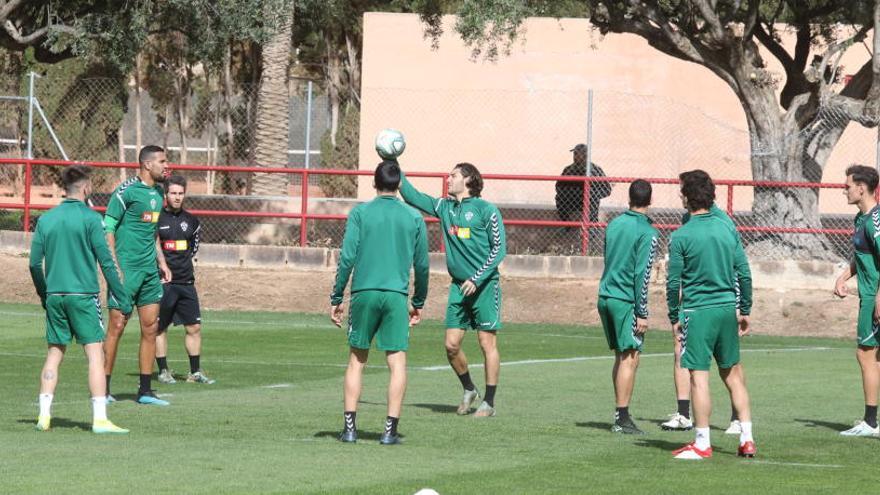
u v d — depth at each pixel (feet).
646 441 107.65
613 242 111.14
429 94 371.76
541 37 370.53
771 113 267.59
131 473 85.81
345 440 103.19
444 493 81.15
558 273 247.29
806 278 241.14
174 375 152.05
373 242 100.68
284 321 228.22
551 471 90.94
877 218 111.96
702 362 98.32
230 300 248.52
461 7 251.80
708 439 98.78
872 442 109.09
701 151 364.79
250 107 338.54
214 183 424.46
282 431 109.09
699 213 98.68
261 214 257.34
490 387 121.49
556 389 144.05
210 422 114.01
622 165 366.02
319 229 280.10
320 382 147.54
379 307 101.09
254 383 145.89
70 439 102.12
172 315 144.25
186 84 523.70
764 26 337.93
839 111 265.13
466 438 107.24
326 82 537.65
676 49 268.82
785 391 145.18
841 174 354.13
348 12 480.64
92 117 404.57
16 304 246.68
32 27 304.09
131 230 124.57
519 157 369.50
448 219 120.26
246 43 471.21
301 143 520.01
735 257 98.84
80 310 105.60
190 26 292.40
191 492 79.56
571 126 367.86
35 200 400.88
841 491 84.48
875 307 111.86
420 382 148.77
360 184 371.15
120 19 283.18
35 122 405.59
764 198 262.47
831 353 193.16
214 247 256.52
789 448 105.19
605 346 197.88
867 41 357.00
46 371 107.76
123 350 177.68
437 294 242.17
